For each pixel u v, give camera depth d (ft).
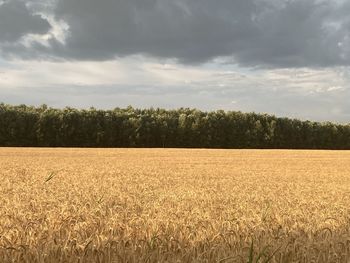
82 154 202.28
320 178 96.07
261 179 90.12
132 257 22.17
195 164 141.79
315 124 397.60
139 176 91.15
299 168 132.46
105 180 79.77
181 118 370.32
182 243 24.63
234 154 223.71
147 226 29.19
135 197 52.85
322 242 25.45
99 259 21.94
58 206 41.93
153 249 23.38
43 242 23.97
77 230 27.63
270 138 378.12
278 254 23.53
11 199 48.75
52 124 345.72
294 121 393.91
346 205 49.34
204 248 23.62
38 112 355.15
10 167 115.24
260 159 183.11
